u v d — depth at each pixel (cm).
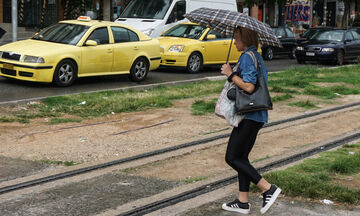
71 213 488
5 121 893
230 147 479
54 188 563
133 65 1450
